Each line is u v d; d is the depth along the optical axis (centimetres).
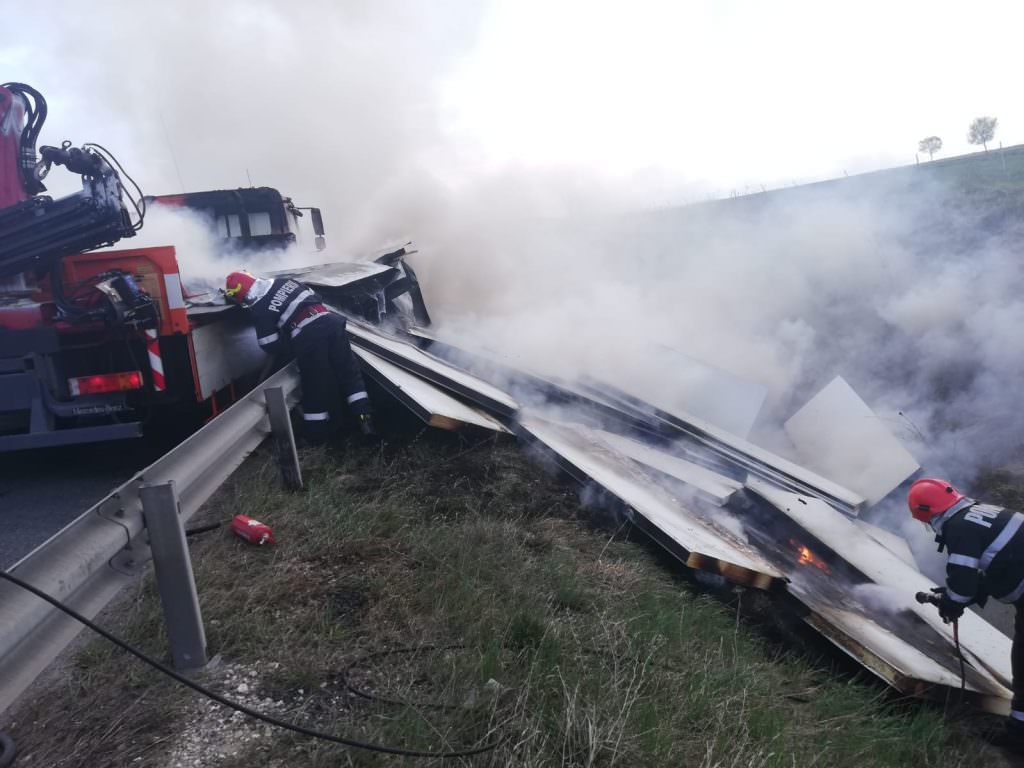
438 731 242
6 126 529
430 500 458
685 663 328
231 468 374
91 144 507
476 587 341
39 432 488
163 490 258
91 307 488
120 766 222
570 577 377
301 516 402
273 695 258
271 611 310
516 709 257
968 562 384
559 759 242
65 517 432
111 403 499
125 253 502
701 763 257
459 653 288
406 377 597
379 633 301
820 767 289
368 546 374
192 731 238
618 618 345
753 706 310
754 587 428
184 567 262
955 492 406
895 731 354
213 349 572
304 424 570
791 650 419
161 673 265
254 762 225
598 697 273
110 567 246
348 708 255
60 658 277
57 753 227
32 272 516
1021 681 390
